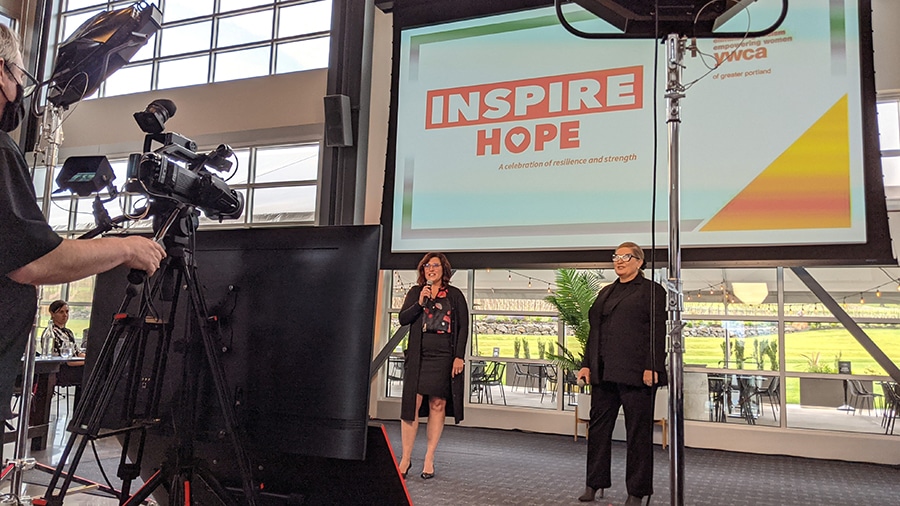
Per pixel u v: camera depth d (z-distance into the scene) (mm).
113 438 4602
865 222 3555
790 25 3840
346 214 5934
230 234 1372
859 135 3627
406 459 3596
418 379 3512
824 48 3762
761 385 5113
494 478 3660
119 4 7914
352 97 6090
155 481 1405
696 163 3943
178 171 1361
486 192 4480
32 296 1038
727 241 3814
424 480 3537
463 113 4645
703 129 3953
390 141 4840
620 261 3008
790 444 4836
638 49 4188
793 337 5078
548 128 4363
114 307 1579
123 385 1467
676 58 1665
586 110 4270
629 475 2861
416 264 4617
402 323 3568
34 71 7855
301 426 1217
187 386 1334
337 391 1199
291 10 7125
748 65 3898
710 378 5266
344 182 5977
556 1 1735
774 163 3773
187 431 1332
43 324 7887
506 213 4402
